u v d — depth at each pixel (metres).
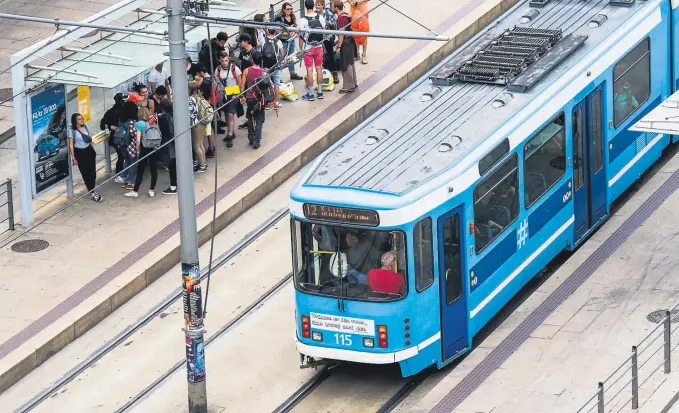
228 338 33.41
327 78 44.72
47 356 33.19
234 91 40.78
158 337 33.84
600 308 32.78
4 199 39.50
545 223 34.19
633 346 28.38
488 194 31.84
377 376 31.64
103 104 39.81
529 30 36.25
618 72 36.78
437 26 48.22
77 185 40.03
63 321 33.81
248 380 31.70
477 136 32.06
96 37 44.97
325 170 31.08
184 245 29.45
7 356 32.53
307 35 43.38
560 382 29.94
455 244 30.97
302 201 30.09
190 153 29.05
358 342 30.19
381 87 44.81
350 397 30.88
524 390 29.80
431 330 30.50
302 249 30.38
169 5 28.19
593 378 29.91
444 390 30.14
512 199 32.81
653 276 34.00
